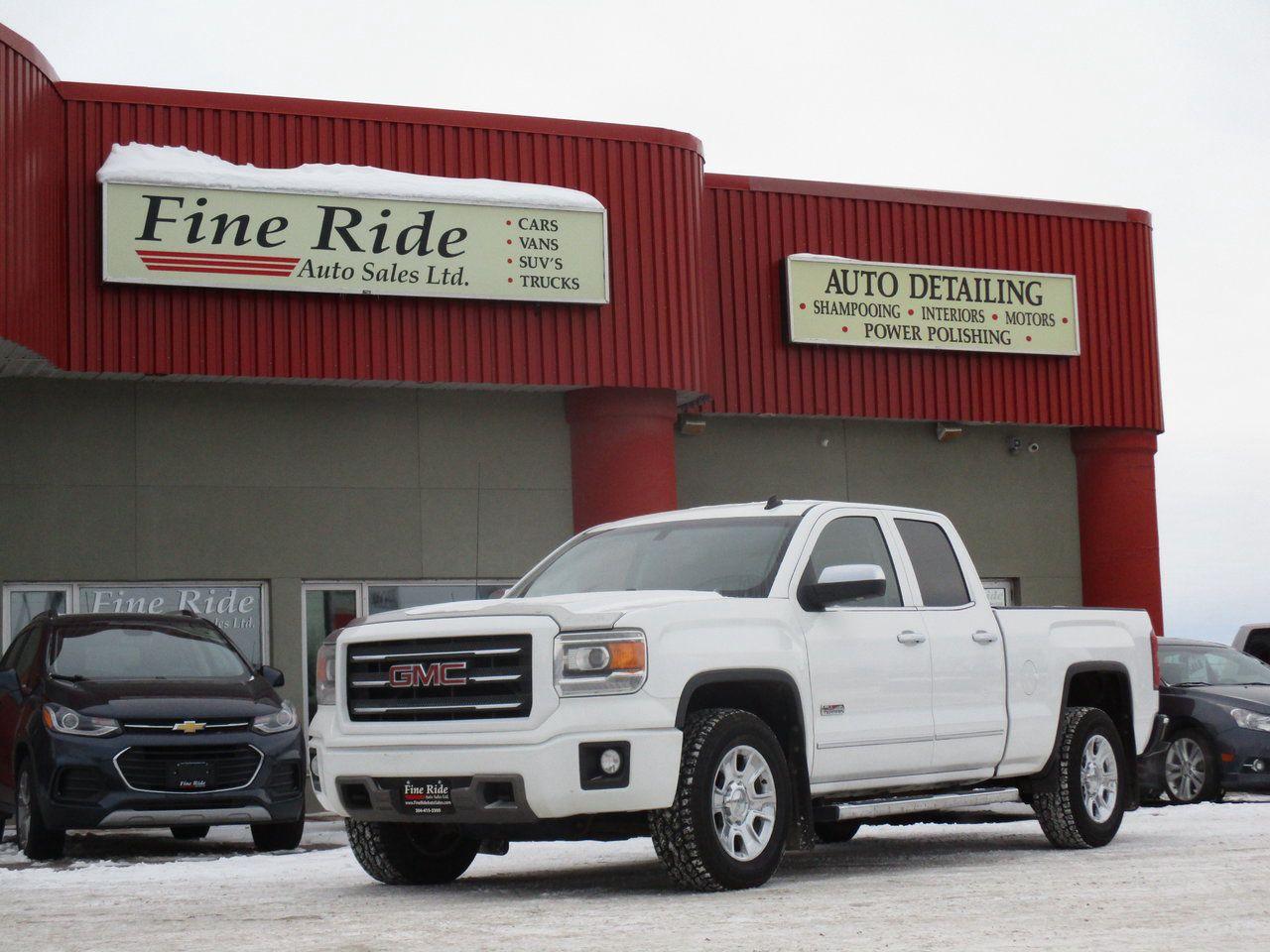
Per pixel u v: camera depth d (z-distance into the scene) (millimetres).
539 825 8055
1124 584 22734
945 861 9586
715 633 8039
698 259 19375
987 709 9531
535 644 7707
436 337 18031
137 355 16906
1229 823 12227
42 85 16109
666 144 19250
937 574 9648
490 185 18281
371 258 17688
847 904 7242
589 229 18594
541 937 6352
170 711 12148
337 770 8227
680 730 7750
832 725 8516
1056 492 22844
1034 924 6539
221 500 18125
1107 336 22750
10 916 7688
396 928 6758
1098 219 22875
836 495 21438
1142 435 23016
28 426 17531
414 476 18875
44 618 13586
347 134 17984
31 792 12016
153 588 17938
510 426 19281
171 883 9219
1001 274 21875
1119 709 11000
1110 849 10188
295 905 7809
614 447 18969
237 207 17219
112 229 16734
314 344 17578
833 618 8703
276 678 13672
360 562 18578
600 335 18688
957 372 21703
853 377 21016
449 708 7887
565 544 9859
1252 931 6293
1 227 14711
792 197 20938
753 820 8094
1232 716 15664
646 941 6160
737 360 20375
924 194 21703
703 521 9297
